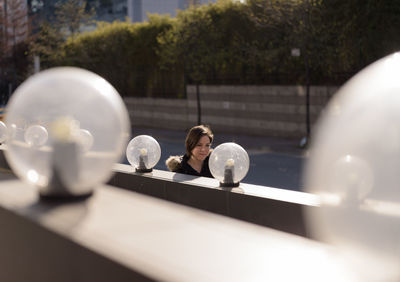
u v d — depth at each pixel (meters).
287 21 16.88
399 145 1.17
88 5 72.94
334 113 1.31
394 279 1.04
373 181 1.19
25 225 1.65
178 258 1.15
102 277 1.29
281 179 11.53
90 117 1.88
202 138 4.84
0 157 4.42
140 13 72.94
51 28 41.38
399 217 1.16
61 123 1.86
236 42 21.98
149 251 1.22
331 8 15.85
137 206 1.68
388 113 1.19
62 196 1.89
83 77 1.97
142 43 29.31
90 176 1.88
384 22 15.38
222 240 1.25
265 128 21.58
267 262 1.09
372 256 1.14
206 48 23.12
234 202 3.52
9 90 47.25
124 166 4.82
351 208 1.22
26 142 1.88
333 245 1.22
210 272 1.06
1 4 47.69
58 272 1.50
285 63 20.53
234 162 3.70
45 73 1.99
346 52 16.48
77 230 1.46
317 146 1.33
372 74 1.26
